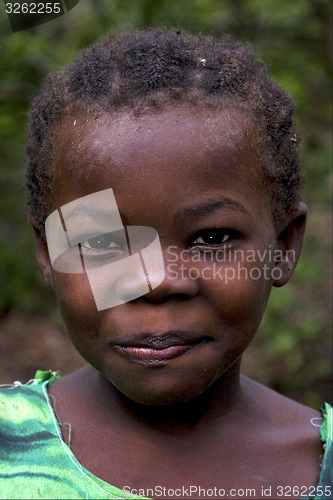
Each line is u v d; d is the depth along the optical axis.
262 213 1.66
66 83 1.73
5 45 3.01
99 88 1.63
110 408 1.76
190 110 1.57
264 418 1.85
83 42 3.08
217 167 1.56
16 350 4.59
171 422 1.73
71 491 1.63
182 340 1.55
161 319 1.54
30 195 1.86
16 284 3.54
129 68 1.64
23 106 3.05
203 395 1.75
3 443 1.70
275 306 3.51
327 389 3.93
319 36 3.38
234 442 1.77
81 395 1.82
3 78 3.05
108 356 1.61
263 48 3.25
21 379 4.33
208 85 1.63
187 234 1.54
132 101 1.58
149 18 3.06
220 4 3.33
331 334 3.90
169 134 1.54
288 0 3.38
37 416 1.74
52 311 3.96
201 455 1.73
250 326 1.64
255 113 1.68
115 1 3.12
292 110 1.85
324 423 1.84
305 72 3.35
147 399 1.58
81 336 1.64
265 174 1.67
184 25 3.08
